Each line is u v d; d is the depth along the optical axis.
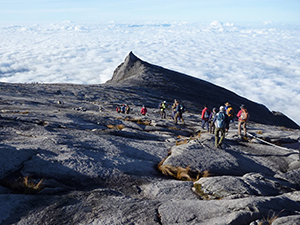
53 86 51.09
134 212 4.82
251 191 6.13
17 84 46.12
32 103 23.80
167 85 83.75
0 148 6.86
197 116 33.00
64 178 6.47
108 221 4.53
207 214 4.59
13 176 6.21
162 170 8.06
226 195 5.89
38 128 10.54
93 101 41.41
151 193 6.20
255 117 76.12
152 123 18.06
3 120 11.04
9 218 4.66
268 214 4.49
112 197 5.59
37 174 6.43
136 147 10.01
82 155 7.77
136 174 7.32
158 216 4.66
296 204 5.29
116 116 20.03
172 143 11.77
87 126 13.26
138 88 71.56
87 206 5.12
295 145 14.59
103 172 6.99
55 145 8.30
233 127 22.59
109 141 10.09
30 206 5.11
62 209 5.00
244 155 10.30
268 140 14.57
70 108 24.80
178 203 5.14
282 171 9.47
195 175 7.86
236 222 4.13
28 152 7.30
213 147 10.30
